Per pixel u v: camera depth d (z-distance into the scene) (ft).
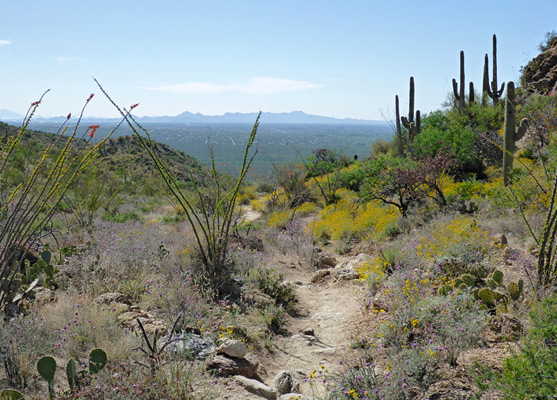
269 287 26.08
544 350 11.87
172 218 54.54
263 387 14.71
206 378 14.84
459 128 62.90
